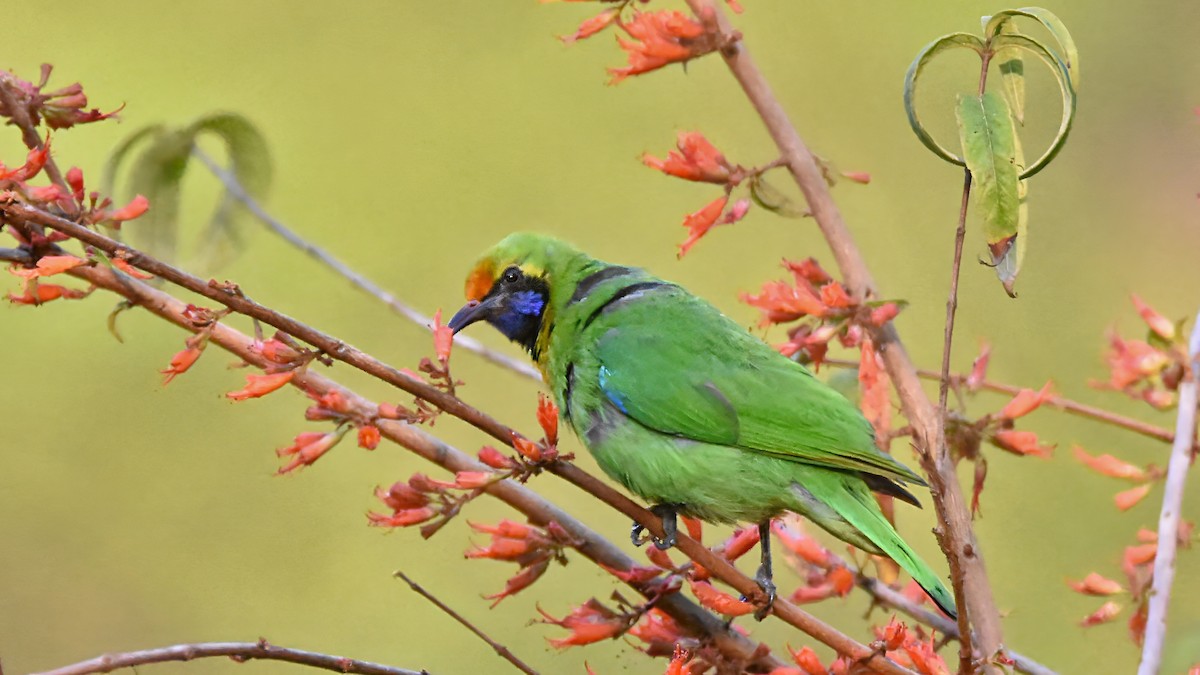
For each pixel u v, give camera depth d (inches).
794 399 337.4
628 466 355.3
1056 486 515.2
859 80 622.8
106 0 658.8
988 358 332.2
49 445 568.4
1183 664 302.8
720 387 343.3
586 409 363.9
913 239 586.6
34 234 290.8
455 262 616.7
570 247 390.3
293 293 608.4
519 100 658.2
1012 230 263.6
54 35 660.1
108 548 547.2
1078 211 575.2
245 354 281.9
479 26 674.2
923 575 305.9
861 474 334.0
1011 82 279.9
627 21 329.1
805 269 339.9
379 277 615.2
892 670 284.0
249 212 386.6
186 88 652.7
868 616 333.4
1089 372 538.0
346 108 656.4
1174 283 553.9
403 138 641.6
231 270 605.3
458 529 556.1
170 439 576.7
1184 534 310.8
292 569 550.3
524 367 381.4
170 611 532.4
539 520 307.9
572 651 518.3
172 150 366.6
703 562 295.4
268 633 532.4
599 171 637.3
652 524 293.7
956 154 276.5
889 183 601.3
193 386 590.2
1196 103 581.0
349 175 639.8
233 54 658.2
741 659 304.2
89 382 587.5
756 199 331.9
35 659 525.3
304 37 654.5
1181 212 565.3
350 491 565.3
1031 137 589.3
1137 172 576.7
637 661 513.0
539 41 669.3
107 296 602.9
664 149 640.4
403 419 276.7
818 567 329.1
